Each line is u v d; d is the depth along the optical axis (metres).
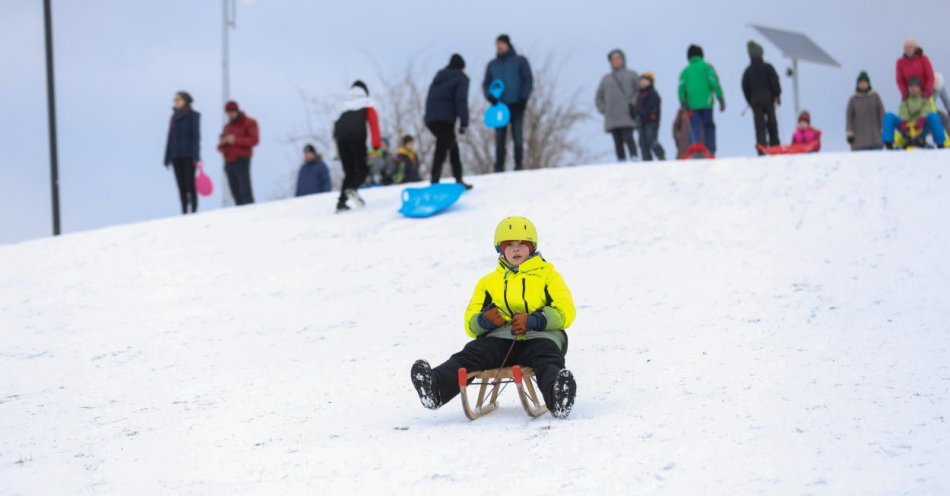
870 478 7.36
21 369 14.39
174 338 15.84
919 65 26.75
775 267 17.08
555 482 7.77
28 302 19.27
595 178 24.16
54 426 10.95
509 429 9.52
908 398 9.62
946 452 7.85
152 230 24.56
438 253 20.03
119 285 20.06
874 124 28.80
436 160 23.70
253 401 11.52
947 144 27.84
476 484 7.84
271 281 19.36
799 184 21.81
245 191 28.59
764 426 8.97
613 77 29.27
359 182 24.52
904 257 17.02
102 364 14.38
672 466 7.97
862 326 13.27
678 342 13.06
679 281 16.72
